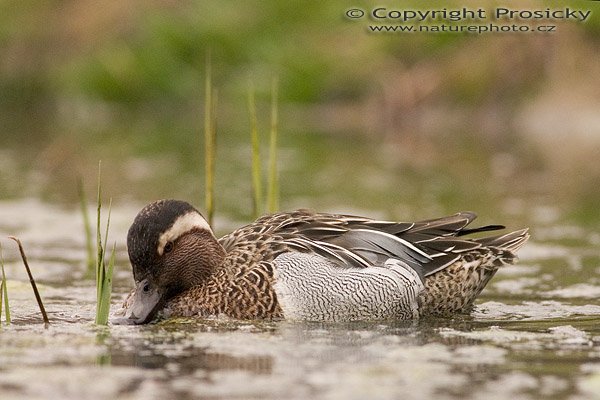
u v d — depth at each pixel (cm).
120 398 788
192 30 2898
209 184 1289
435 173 1997
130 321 1053
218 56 2872
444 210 1653
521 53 2527
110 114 2883
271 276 1089
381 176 1966
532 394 801
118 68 2903
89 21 2991
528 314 1116
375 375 849
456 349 938
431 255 1138
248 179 1936
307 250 1106
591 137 2392
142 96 2905
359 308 1085
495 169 2048
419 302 1120
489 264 1162
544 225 1566
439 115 2562
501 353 923
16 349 930
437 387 818
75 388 813
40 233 1520
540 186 1873
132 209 1669
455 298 1141
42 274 1294
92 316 1080
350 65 2720
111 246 1457
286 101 2759
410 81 2597
